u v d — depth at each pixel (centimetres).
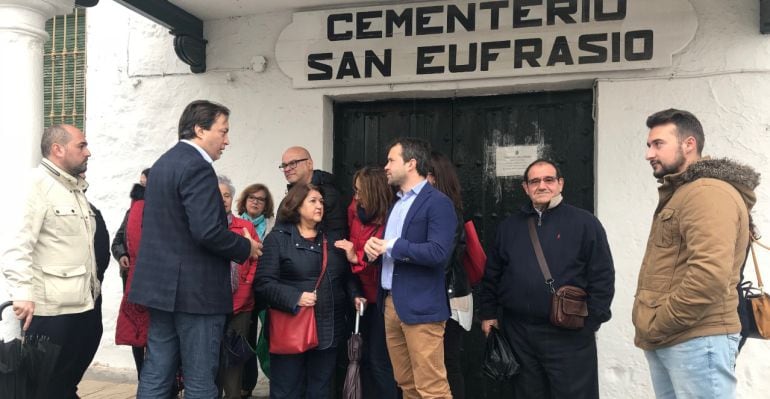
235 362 326
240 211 468
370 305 371
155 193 300
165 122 514
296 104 485
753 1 401
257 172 492
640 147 419
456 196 362
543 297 321
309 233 366
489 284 351
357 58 469
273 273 352
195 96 507
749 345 394
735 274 243
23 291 313
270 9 484
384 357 364
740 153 402
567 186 459
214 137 312
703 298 231
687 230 241
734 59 404
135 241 393
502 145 475
